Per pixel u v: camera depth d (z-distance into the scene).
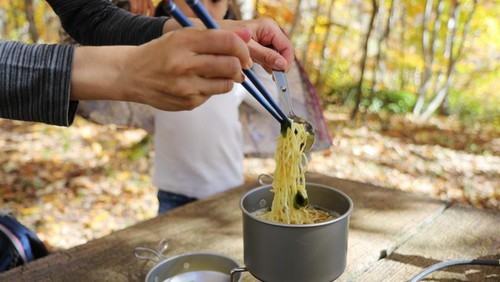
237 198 1.59
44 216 3.12
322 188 1.01
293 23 6.39
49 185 3.62
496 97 7.61
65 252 1.21
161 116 1.91
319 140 1.75
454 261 1.09
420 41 7.38
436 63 7.05
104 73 0.67
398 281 1.07
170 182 1.94
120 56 0.67
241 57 0.64
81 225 3.04
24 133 4.92
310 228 0.81
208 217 1.43
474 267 1.11
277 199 0.97
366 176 4.25
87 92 0.69
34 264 1.15
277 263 0.83
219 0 1.76
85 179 3.75
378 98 7.39
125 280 1.09
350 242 1.24
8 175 3.78
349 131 5.88
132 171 3.95
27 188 3.56
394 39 7.76
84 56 0.68
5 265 1.33
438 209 1.47
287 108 1.02
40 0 6.87
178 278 1.03
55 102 0.67
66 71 0.67
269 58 0.98
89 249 1.23
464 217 1.42
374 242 1.24
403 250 1.22
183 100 0.69
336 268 0.87
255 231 0.85
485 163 4.89
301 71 1.65
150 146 4.36
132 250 1.22
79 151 4.44
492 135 6.21
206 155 1.91
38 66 0.66
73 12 1.21
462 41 6.66
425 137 5.87
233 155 1.97
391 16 7.26
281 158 0.98
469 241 1.26
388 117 6.80
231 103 1.92
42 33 7.23
